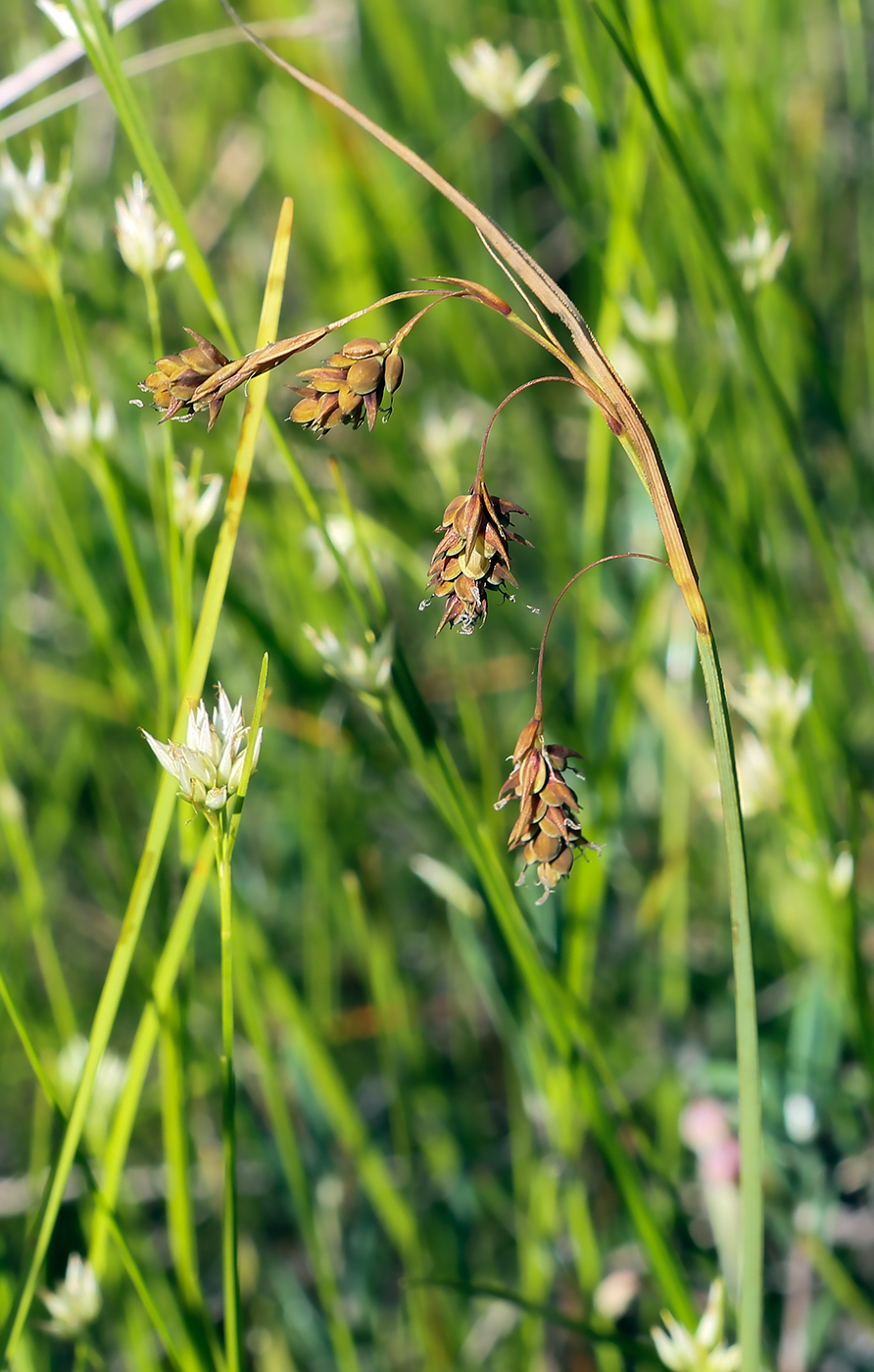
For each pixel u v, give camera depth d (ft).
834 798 1.41
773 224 1.42
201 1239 1.49
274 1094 1.18
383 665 1.09
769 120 1.53
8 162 1.12
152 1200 1.50
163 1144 1.58
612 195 1.21
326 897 1.45
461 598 0.96
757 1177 1.00
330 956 1.60
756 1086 1.00
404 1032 1.43
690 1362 1.08
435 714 1.70
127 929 1.04
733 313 1.17
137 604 1.15
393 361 0.95
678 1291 1.10
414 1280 1.09
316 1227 1.26
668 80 1.20
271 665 1.58
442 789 1.10
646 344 1.27
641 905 1.55
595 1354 1.30
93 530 1.63
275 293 1.02
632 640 1.29
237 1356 1.04
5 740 1.66
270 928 1.57
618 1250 1.37
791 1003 1.45
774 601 1.31
